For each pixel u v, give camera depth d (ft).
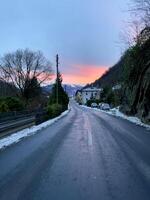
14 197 22.88
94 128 81.92
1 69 307.17
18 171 31.35
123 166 33.71
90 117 143.84
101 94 457.27
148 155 40.73
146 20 102.01
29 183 26.78
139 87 134.41
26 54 320.29
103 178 28.48
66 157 38.99
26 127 85.25
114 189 24.97
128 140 56.44
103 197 22.85
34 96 306.55
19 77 305.94
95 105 369.71
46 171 31.24
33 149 45.65
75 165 34.12
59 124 97.66
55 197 22.82
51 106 153.48
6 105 110.83
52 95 280.72
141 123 100.42
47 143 52.21
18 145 49.80
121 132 71.05
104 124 97.25
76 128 82.07
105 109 266.36
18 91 304.71
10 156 39.83
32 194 23.58
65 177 28.81
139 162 35.96
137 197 22.90
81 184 26.37
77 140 56.29
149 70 118.21
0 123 68.44
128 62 140.36
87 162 35.78
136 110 140.36
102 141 54.85
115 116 154.30
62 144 50.98
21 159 37.76
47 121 112.06
